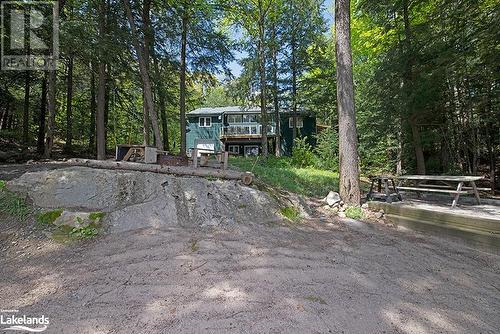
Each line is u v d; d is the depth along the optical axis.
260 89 18.84
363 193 8.94
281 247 4.01
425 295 2.94
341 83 7.03
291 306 2.56
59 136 17.53
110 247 3.71
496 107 9.88
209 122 28.25
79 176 5.07
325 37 19.77
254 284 2.93
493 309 2.75
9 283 2.85
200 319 2.34
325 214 6.23
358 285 3.06
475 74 9.19
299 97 20.14
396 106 10.34
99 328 2.23
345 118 6.91
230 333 2.18
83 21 8.34
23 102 14.41
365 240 4.63
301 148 15.12
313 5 18.22
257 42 18.03
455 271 3.56
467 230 4.53
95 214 4.31
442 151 12.20
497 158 12.06
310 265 3.47
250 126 27.11
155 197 4.98
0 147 11.24
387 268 3.56
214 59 13.15
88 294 2.69
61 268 3.17
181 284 2.88
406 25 10.53
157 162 6.73
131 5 10.46
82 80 15.42
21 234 3.82
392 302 2.76
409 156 13.10
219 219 4.84
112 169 5.86
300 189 8.18
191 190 5.23
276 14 17.92
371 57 15.38
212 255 3.58
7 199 4.35
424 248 4.35
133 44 9.78
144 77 9.99
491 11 8.00
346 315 2.49
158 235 4.11
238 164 11.77
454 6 9.09
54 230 4.00
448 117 11.06
